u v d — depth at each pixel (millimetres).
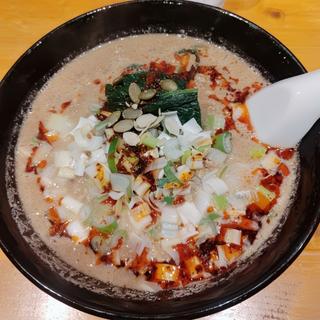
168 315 180
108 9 241
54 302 206
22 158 234
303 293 206
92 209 219
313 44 260
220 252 213
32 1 273
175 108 231
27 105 243
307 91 212
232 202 222
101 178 220
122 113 227
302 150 227
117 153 222
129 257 213
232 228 218
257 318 202
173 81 236
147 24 255
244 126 237
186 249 213
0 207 210
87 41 252
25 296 207
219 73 251
